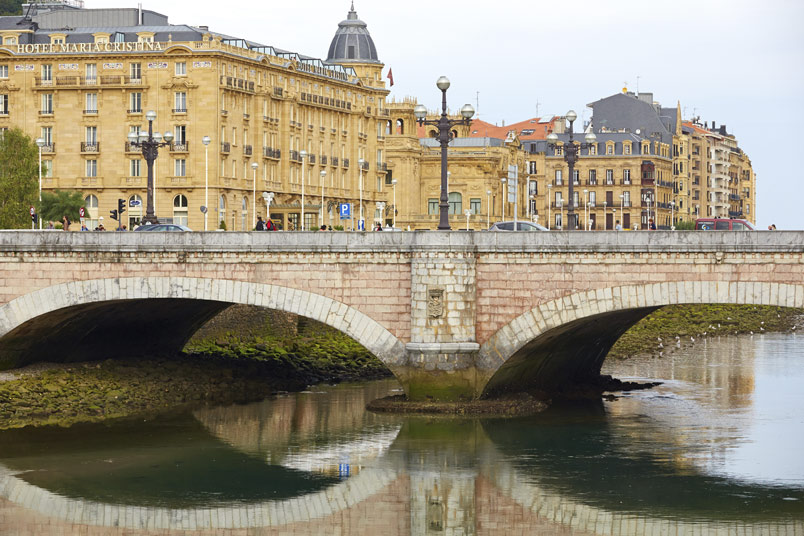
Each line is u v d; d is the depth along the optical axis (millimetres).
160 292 83750
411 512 63656
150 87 165000
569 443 76938
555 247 79000
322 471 70750
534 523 61812
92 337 96812
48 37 170750
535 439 77750
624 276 78250
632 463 72062
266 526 61625
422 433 78812
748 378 106562
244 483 68438
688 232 76875
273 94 177375
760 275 76062
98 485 67812
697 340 142875
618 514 63000
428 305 80500
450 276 80375
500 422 81562
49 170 167500
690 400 93375
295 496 66125
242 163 171750
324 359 110812
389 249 81062
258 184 175000
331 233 81688
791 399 93875
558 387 97875
